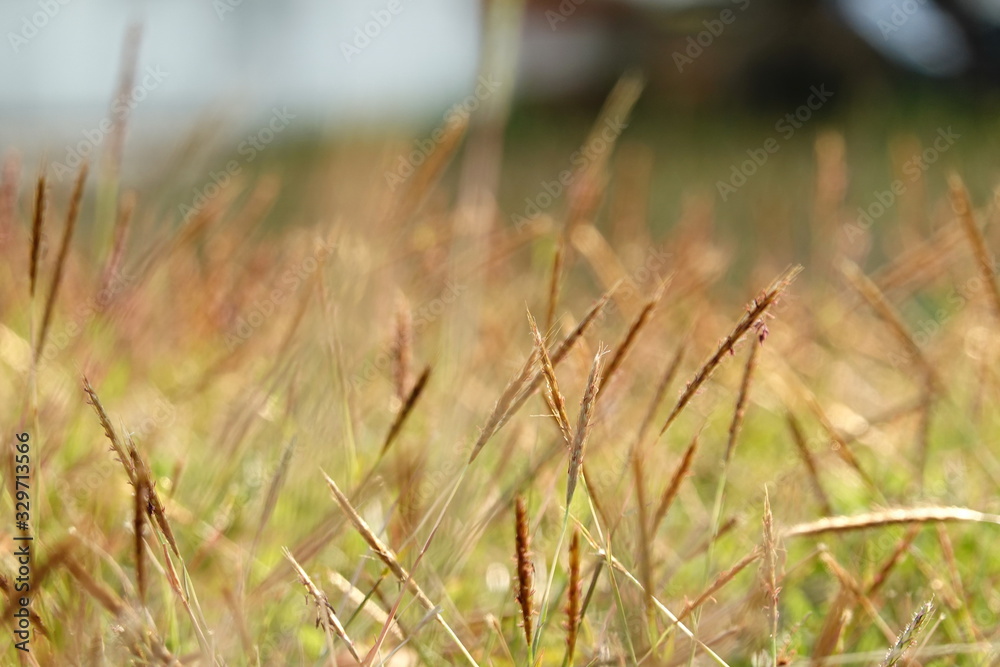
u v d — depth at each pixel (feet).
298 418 3.18
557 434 3.09
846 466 3.32
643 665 2.77
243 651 2.84
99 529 2.97
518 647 2.94
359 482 3.01
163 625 2.89
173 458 3.29
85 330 3.19
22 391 3.12
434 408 3.33
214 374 3.31
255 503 3.17
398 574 2.71
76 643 2.75
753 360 2.80
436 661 2.87
